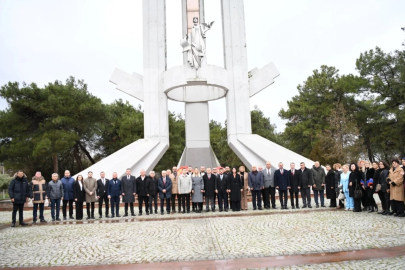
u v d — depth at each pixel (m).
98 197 11.92
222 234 7.66
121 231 8.56
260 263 5.35
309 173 12.43
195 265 5.38
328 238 6.83
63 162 36.53
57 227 9.83
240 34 22.45
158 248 6.52
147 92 21.59
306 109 32.84
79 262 5.75
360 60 32.19
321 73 34.22
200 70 21.00
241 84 21.98
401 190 9.30
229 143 21.98
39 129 27.50
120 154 19.16
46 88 27.59
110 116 30.52
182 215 11.58
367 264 5.09
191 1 24.62
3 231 9.47
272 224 8.73
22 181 10.62
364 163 11.83
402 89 25.55
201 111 24.25
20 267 5.58
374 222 8.52
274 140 35.94
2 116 27.22
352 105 31.62
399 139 29.64
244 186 12.85
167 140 21.44
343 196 11.78
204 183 12.54
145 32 22.14
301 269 5.00
